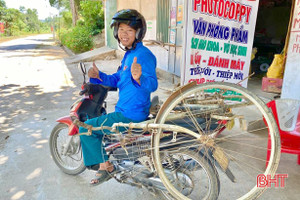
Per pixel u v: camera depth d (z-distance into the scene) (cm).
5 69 942
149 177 229
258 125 394
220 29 406
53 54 1522
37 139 382
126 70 221
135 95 221
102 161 234
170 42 699
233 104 207
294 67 417
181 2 619
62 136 324
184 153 211
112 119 228
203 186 268
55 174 296
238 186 270
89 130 224
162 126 196
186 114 205
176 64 674
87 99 255
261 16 955
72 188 271
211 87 188
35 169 305
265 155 327
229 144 351
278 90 546
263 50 902
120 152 235
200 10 388
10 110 505
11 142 372
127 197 256
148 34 855
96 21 1805
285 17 903
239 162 311
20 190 268
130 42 219
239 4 406
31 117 467
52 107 523
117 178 243
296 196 253
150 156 220
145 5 855
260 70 779
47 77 805
